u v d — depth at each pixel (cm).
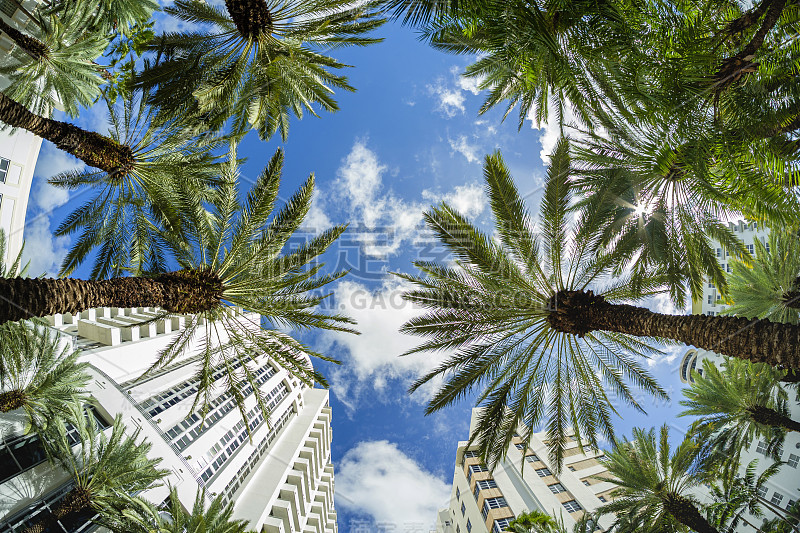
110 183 1078
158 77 932
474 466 3158
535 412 923
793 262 1206
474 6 534
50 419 1349
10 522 1329
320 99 1130
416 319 862
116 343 2398
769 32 652
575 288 875
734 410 1517
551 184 802
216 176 1167
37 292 612
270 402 3709
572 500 2714
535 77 707
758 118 674
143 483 1414
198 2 991
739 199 695
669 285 853
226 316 917
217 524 1341
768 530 1605
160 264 1144
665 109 615
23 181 1789
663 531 1492
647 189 805
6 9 1236
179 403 2469
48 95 1338
